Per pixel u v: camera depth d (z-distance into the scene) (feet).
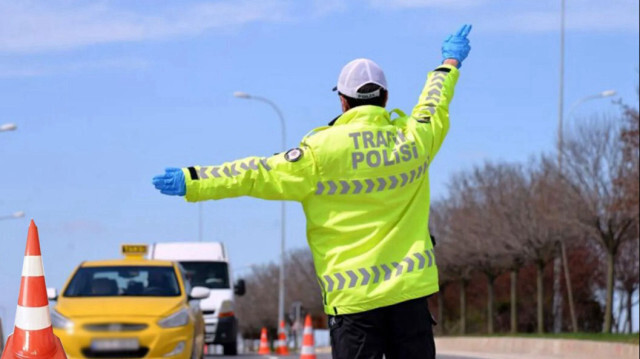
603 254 214.90
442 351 164.55
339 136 24.64
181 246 127.95
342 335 24.81
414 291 24.59
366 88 25.44
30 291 31.83
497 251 186.50
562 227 163.32
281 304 263.49
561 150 159.12
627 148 139.85
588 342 118.52
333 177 24.56
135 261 76.59
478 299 278.46
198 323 75.10
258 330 517.96
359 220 24.67
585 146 157.38
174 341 68.39
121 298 71.51
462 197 207.00
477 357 120.26
